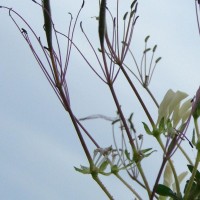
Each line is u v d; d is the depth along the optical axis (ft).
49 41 1.34
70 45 1.36
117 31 1.40
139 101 1.39
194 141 1.31
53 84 1.34
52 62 1.34
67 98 1.34
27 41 1.37
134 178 1.37
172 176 1.47
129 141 1.36
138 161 1.35
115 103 1.37
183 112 1.40
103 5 1.36
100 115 1.40
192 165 1.37
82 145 1.35
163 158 1.32
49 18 1.33
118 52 1.40
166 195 1.37
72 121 1.35
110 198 1.34
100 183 1.34
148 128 1.37
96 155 1.35
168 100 1.40
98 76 1.38
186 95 1.41
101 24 1.36
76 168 1.36
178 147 1.34
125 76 1.40
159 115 1.39
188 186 1.31
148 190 1.33
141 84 1.51
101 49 1.37
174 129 1.35
